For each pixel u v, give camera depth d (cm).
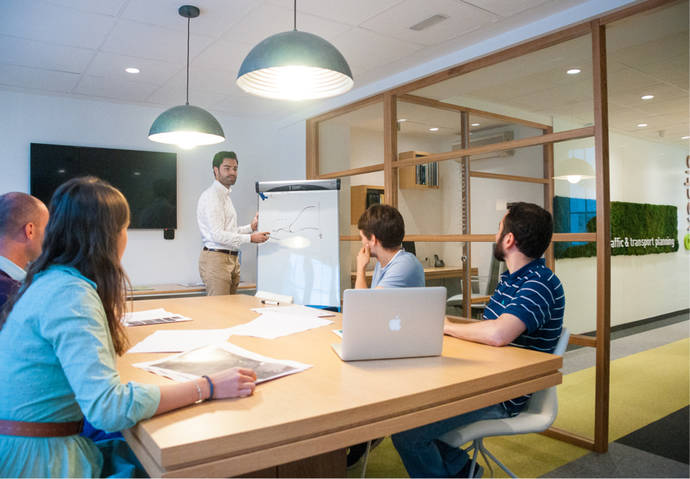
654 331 593
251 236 352
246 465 91
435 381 122
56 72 374
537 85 300
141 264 470
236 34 307
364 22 293
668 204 696
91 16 281
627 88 422
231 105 477
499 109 324
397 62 366
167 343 163
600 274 264
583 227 275
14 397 105
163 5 268
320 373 129
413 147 390
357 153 455
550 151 295
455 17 287
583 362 275
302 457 97
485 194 335
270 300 266
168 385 104
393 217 219
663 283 688
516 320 158
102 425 94
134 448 98
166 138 300
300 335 178
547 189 296
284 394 112
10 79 389
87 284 108
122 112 464
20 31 300
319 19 289
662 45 325
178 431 91
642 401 332
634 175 634
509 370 133
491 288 330
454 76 353
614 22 264
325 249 354
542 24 290
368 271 477
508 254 180
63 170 433
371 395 111
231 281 381
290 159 532
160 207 476
